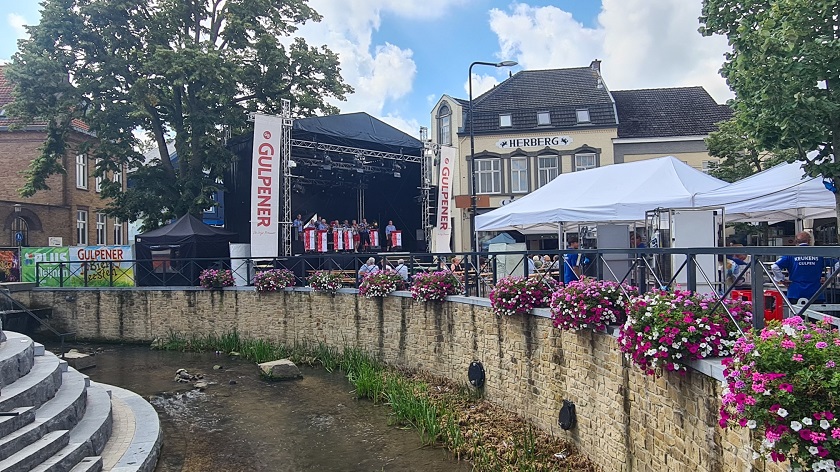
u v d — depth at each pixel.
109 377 13.33
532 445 8.01
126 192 20.73
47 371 7.83
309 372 13.52
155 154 30.47
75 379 8.74
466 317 10.81
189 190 20.28
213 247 18.28
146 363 14.88
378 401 10.94
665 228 9.26
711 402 4.98
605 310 7.03
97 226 30.59
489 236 28.34
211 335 17.20
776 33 7.60
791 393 3.44
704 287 8.06
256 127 16.05
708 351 5.01
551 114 31.03
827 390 3.35
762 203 8.70
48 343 18.06
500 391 9.83
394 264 15.40
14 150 27.30
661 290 5.80
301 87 22.16
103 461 7.13
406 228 24.64
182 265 18.00
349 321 14.39
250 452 8.53
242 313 16.73
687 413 5.39
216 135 20.84
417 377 11.93
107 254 19.09
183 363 14.81
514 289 9.02
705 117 31.28
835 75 7.48
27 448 6.21
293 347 15.62
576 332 7.82
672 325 5.20
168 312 17.70
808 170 7.90
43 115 19.69
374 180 24.08
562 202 11.47
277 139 16.38
